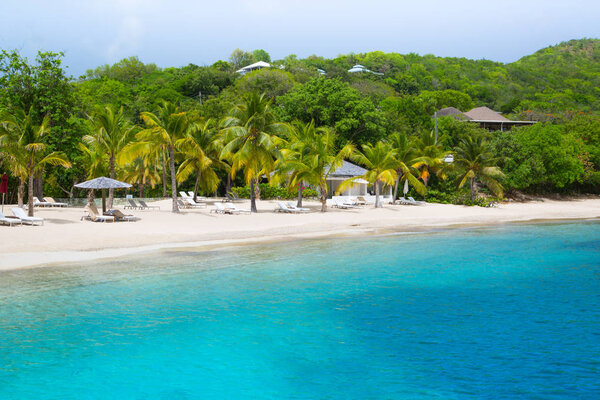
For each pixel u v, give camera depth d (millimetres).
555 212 49406
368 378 10172
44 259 21688
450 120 76750
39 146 30391
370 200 53656
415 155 55188
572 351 11594
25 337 12344
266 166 40500
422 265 22312
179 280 18594
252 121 39094
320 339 12438
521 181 60188
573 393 9469
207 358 11195
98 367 10648
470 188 61781
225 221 35250
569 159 63000
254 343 12148
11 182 46281
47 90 43312
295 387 9758
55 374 10289
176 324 13500
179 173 50156
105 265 20938
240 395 9406
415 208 49344
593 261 23469
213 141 50219
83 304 15188
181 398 9281
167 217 36094
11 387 9664
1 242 24156
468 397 9328
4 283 17516
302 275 19922
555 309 15164
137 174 59156
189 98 109375
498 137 63719
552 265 22469
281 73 102125
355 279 19266
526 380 10055
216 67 166000
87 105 49281
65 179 51250
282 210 42469
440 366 10773
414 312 14812
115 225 31172
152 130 38312
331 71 145875
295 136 46719
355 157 47594
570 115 102500
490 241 30297
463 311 14945
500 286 18203
